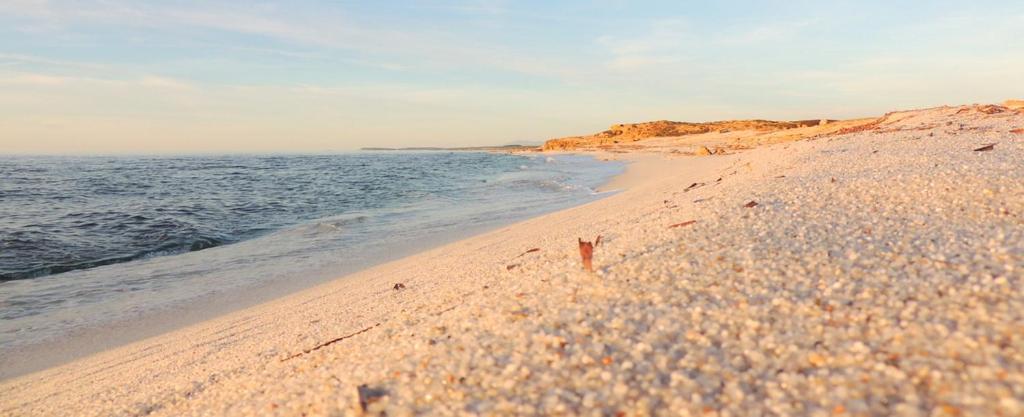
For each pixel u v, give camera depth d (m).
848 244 3.71
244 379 3.93
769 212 5.04
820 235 4.03
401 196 21.47
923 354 2.19
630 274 3.68
